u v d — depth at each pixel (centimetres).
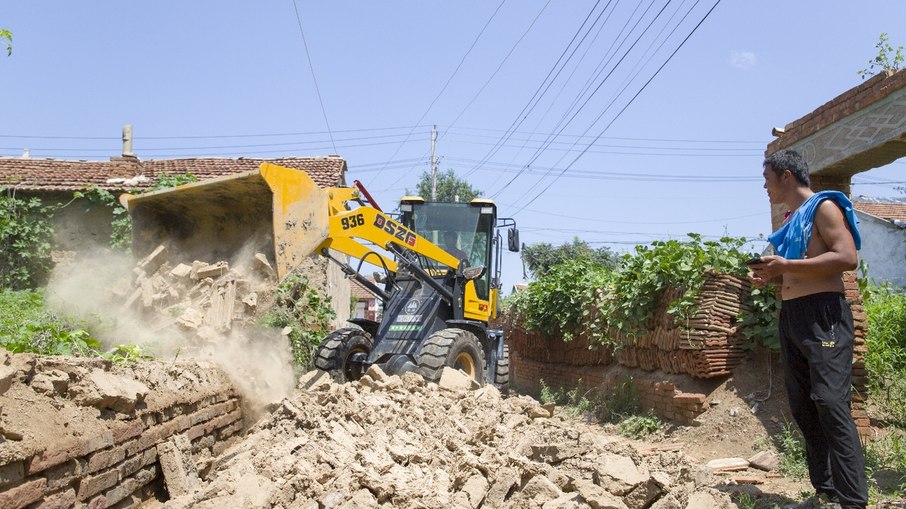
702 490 481
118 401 450
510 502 458
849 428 409
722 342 786
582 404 1063
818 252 432
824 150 770
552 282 1352
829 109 765
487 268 1164
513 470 469
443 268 1056
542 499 451
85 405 423
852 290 684
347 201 868
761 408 734
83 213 1525
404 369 898
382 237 904
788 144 834
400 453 530
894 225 2138
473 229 1180
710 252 819
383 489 434
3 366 371
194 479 499
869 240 2192
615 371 1062
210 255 798
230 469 476
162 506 439
